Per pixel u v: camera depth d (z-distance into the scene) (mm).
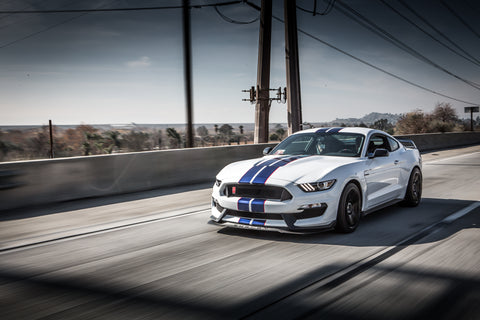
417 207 6469
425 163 14797
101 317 2646
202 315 2637
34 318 2654
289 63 17375
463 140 29422
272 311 2664
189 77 14367
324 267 3545
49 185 7383
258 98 17641
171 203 7312
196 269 3590
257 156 12430
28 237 4992
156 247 4367
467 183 9242
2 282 3379
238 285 3164
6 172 6777
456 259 3678
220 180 4984
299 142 5961
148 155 9227
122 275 3480
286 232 4402
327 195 4473
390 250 4031
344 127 6133
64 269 3691
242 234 4832
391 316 2539
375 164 5395
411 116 41781
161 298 2943
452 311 2590
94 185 8102
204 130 26219
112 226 5500
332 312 2617
